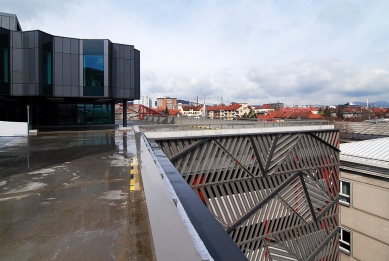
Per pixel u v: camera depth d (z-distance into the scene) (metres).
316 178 24.06
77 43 21.97
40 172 7.72
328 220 23.23
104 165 8.65
